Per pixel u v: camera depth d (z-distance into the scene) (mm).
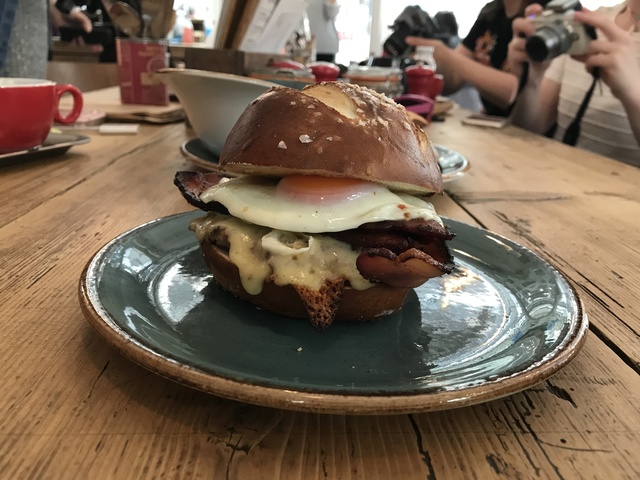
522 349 189
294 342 199
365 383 173
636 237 365
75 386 168
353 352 195
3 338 191
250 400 145
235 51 649
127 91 735
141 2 709
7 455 137
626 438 163
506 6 1231
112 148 531
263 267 211
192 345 187
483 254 294
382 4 1767
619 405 179
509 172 542
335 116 216
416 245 220
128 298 207
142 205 360
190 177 258
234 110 426
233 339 196
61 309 216
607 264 314
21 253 269
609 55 919
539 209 419
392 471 144
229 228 224
